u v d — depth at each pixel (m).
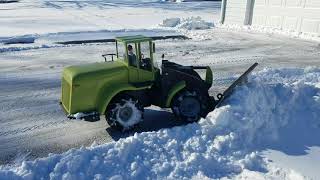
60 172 5.94
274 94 8.48
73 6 48.28
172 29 26.33
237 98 8.08
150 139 7.04
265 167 6.31
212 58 16.70
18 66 15.23
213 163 6.36
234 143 6.93
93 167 6.13
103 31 24.83
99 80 7.89
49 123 8.98
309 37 21.83
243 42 21.20
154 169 6.18
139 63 8.26
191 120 8.49
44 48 19.16
